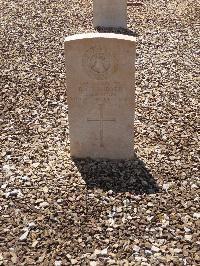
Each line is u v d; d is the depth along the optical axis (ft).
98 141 7.95
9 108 9.64
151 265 5.92
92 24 14.49
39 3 16.37
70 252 6.10
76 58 7.36
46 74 11.12
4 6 15.96
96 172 7.66
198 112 9.57
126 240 6.31
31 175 7.53
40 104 9.84
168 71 11.46
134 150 8.27
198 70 11.56
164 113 9.53
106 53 7.31
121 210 6.84
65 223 6.57
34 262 5.93
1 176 7.50
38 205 6.89
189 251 6.13
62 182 7.38
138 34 13.87
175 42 13.29
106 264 5.93
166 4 16.72
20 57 11.96
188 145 8.43
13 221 6.58
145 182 7.43
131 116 7.73
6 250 6.12
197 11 15.93
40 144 8.43
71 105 7.70
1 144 8.40
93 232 6.44
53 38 13.25
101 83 7.52
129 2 16.76
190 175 7.63
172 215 6.75
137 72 11.35
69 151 8.24
